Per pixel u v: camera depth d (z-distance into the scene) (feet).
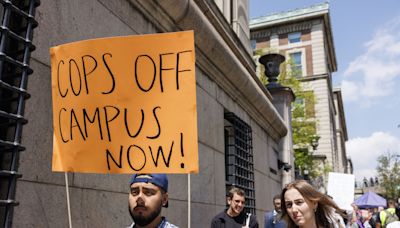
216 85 22.68
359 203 43.42
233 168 24.31
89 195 11.66
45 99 10.66
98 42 9.41
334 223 9.33
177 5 17.11
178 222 16.34
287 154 40.50
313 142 94.58
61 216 10.58
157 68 9.11
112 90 9.21
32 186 9.86
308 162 91.76
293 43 167.53
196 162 8.61
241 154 26.61
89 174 11.74
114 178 12.87
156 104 8.99
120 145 8.99
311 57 162.50
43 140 10.43
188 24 18.43
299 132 92.68
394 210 39.11
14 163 8.73
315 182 105.19
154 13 16.47
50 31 10.96
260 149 32.32
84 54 9.47
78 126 9.32
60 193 10.64
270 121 34.58
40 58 10.57
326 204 9.34
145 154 8.84
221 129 22.74
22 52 9.51
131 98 9.10
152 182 8.36
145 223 8.27
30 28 9.57
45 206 10.13
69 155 9.30
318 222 9.34
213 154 20.95
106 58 9.33
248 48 36.42
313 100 100.68
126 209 13.30
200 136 19.47
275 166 37.73
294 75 101.04
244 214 16.30
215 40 20.71
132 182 8.51
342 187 26.40
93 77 9.36
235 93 25.63
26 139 9.86
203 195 19.07
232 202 16.05
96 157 9.07
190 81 8.92
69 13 11.72
